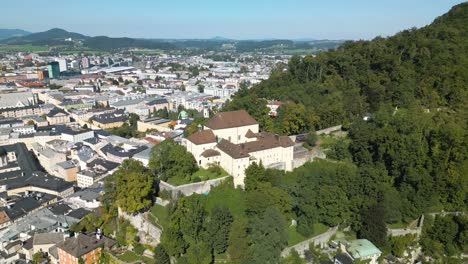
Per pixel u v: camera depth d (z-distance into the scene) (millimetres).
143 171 172750
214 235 143625
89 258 159875
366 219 161500
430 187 170875
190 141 182625
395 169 179750
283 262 145000
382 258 155375
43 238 179125
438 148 178125
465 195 170125
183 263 139250
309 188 166375
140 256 157625
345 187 173000
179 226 147500
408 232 166750
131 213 169250
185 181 169500
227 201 164500
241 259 142000
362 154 193375
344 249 154875
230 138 191125
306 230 158250
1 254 177875
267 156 182125
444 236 163750
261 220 145125
